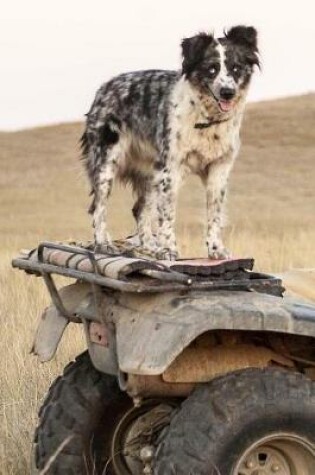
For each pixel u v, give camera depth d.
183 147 14.41
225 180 14.55
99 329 8.03
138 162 15.41
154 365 6.86
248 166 101.38
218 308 7.06
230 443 7.06
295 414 7.16
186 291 7.30
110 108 15.42
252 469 7.25
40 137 119.25
